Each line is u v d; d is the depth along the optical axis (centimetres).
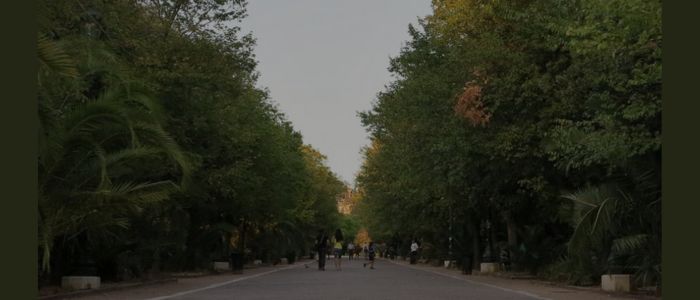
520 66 2350
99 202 1716
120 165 1853
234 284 2473
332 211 9931
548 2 2305
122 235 2323
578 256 2177
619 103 1605
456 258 4303
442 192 3162
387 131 4509
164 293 1925
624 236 1828
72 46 1908
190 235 3803
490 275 3347
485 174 2803
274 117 5000
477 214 3778
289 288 2183
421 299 1673
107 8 2283
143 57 2334
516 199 2909
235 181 3197
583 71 2058
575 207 1833
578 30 1509
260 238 5903
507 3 2494
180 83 2472
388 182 4794
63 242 1942
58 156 1658
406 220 5141
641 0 1338
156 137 1847
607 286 1925
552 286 2333
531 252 3053
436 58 3203
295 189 5372
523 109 2359
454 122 2555
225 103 2791
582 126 2092
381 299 1672
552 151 2159
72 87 1778
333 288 2177
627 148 1531
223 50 2597
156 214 2550
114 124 1777
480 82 2422
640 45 1430
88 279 1986
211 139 2867
